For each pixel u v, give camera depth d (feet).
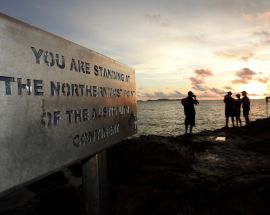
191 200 16.99
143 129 162.40
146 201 16.76
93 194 9.45
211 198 17.20
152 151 26.73
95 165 9.41
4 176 5.04
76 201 19.33
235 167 25.07
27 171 5.57
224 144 36.27
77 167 27.09
